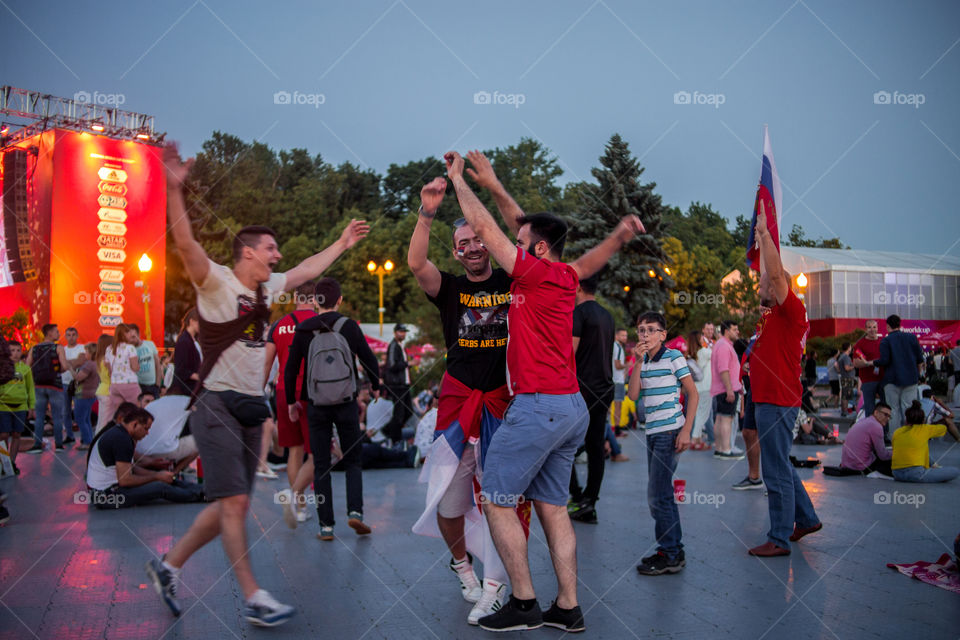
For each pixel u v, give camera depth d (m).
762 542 5.00
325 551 4.80
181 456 6.82
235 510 3.49
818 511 6.02
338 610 3.62
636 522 5.71
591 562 4.54
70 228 26.12
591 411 5.66
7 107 26.48
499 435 3.46
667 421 4.31
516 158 52.97
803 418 11.45
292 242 46.62
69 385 12.43
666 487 4.31
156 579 3.51
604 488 7.33
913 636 3.23
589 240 32.53
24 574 4.18
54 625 3.36
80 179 26.25
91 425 11.98
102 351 9.85
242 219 48.16
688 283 35.44
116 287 26.92
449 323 4.01
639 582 4.09
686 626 3.39
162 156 3.32
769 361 4.69
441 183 3.80
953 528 5.37
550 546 3.46
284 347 5.86
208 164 48.97
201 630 3.31
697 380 10.70
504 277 3.99
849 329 38.88
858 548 4.81
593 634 3.30
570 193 44.34
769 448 4.70
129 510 6.10
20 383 8.34
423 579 4.17
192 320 7.30
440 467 3.83
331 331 5.23
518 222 3.88
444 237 37.66
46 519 5.74
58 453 10.68
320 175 54.97
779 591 3.90
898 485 7.40
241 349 3.54
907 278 39.59
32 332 26.78
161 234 27.89
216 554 4.65
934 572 4.16
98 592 3.85
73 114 27.11
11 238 27.70
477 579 3.93
